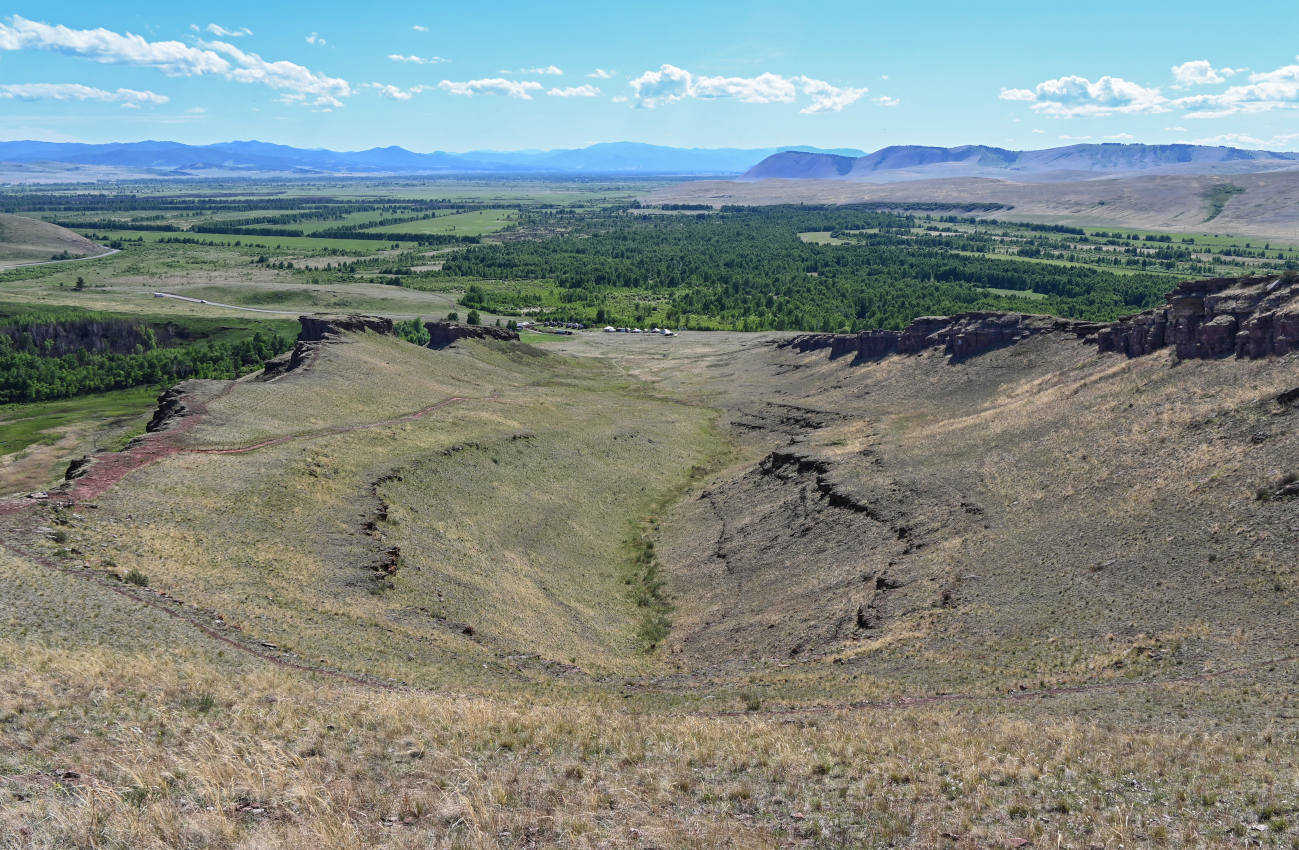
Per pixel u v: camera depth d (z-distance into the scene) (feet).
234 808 65.87
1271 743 87.61
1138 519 176.76
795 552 219.20
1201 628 132.05
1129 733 93.97
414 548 196.95
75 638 107.24
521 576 208.74
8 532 146.30
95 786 65.67
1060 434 242.78
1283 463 171.94
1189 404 223.51
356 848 61.46
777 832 69.97
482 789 73.67
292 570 163.73
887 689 127.85
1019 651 138.51
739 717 113.39
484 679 131.44
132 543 155.53
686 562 234.58
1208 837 66.54
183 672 101.14
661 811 72.90
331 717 90.63
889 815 72.49
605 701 126.62
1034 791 76.64
